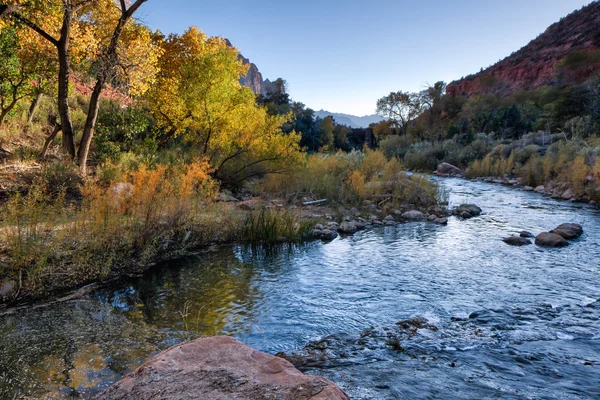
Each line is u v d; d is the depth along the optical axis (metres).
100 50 13.16
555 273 7.93
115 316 5.45
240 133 15.92
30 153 11.91
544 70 95.12
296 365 4.20
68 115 12.28
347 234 11.92
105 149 14.24
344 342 4.83
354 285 7.21
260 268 8.19
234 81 16.47
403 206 16.20
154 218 8.55
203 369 2.24
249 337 5.00
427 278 7.66
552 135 36.19
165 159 15.14
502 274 7.90
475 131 58.28
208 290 6.75
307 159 19.53
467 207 15.69
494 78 80.69
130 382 2.11
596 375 3.96
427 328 5.27
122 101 21.84
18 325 4.97
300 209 13.48
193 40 19.47
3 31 11.22
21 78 12.70
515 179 28.14
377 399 3.38
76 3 11.96
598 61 57.97
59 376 3.63
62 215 7.64
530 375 3.95
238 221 10.98
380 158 20.61
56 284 6.27
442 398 3.42
